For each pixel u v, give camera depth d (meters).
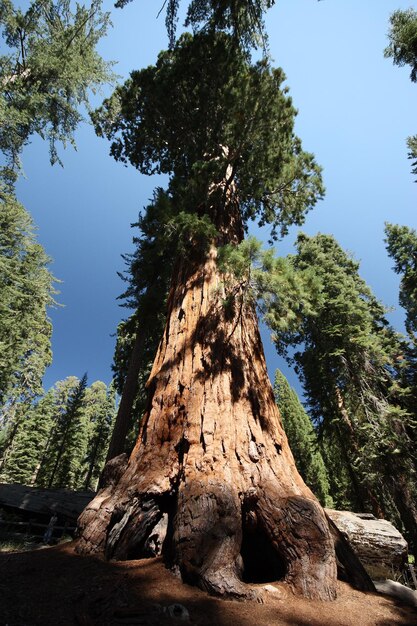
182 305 7.26
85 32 13.30
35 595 3.26
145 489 4.78
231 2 8.86
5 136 12.12
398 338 18.38
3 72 12.05
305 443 27.55
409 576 9.62
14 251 19.73
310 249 21.84
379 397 15.83
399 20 12.33
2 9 11.70
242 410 5.71
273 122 9.83
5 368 20.72
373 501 15.88
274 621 3.21
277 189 12.17
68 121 14.09
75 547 4.68
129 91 12.77
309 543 4.15
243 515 4.67
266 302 6.04
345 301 17.45
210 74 10.70
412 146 16.11
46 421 36.66
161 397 5.98
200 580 3.69
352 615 3.54
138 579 3.78
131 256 12.13
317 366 18.33
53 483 33.62
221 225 9.09
